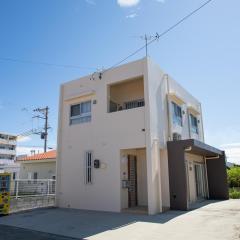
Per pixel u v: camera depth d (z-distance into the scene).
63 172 15.30
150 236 7.86
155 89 13.70
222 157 18.34
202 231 8.33
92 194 13.78
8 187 12.88
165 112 14.59
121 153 13.37
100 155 13.91
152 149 12.42
